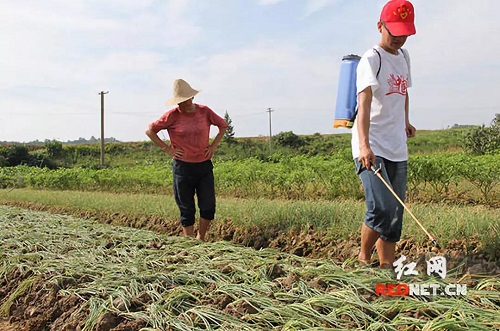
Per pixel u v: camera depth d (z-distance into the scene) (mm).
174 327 3508
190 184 7332
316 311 3387
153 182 19125
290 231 7227
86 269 4977
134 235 6828
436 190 11086
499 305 3465
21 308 4707
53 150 52750
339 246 6254
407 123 5363
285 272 4387
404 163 4961
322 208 7621
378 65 4754
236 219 8148
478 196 10906
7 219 9195
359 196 12422
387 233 4824
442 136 42844
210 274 4477
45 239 6777
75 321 3982
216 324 3451
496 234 5355
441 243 5578
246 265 4691
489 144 21984
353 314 3318
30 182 24938
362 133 4684
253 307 3586
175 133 7176
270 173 13977
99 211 12133
